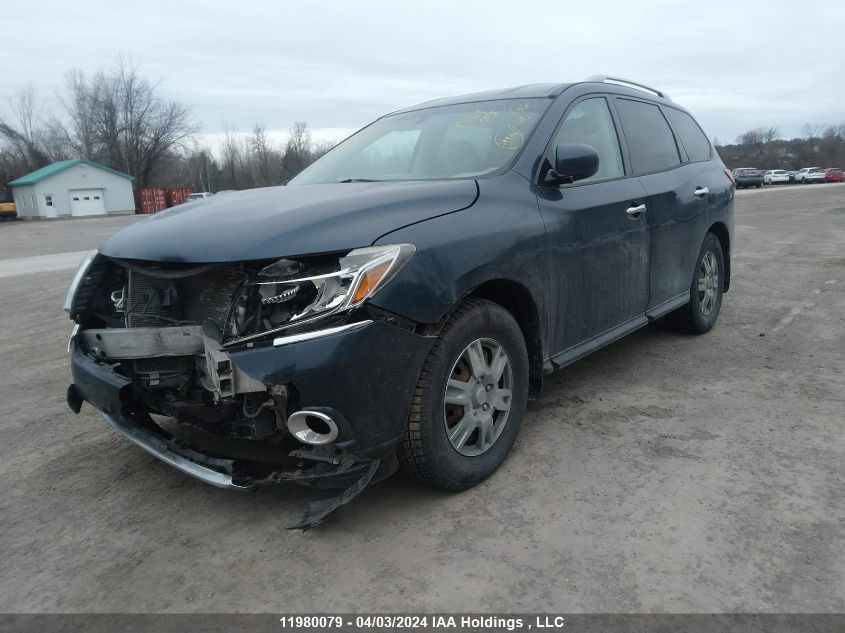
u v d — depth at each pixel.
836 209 19.33
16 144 69.25
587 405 3.88
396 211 2.70
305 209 2.69
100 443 3.71
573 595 2.24
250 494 3.03
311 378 2.32
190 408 2.80
